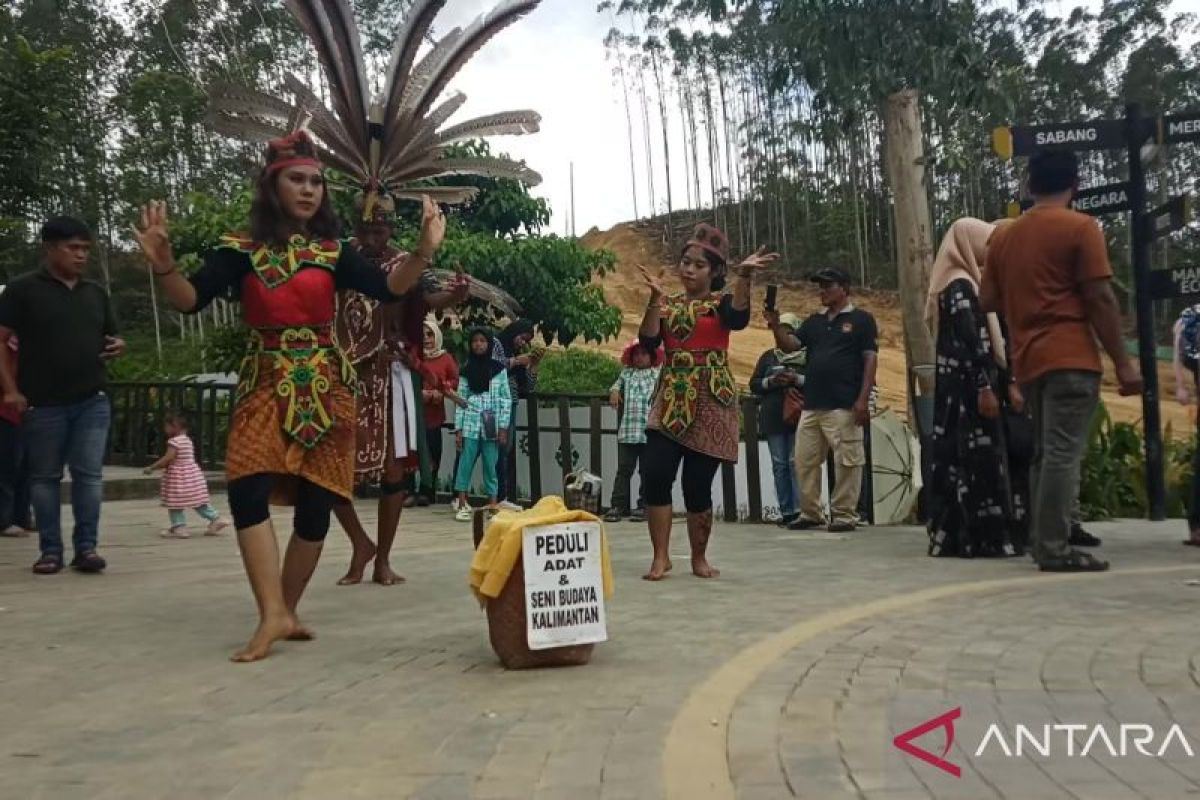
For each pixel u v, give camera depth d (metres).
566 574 4.25
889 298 52.34
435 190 6.34
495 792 2.93
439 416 10.63
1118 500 9.41
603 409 10.53
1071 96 39.09
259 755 3.28
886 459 9.18
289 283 4.62
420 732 3.47
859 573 6.35
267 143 5.18
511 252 13.13
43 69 16.86
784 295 51.69
